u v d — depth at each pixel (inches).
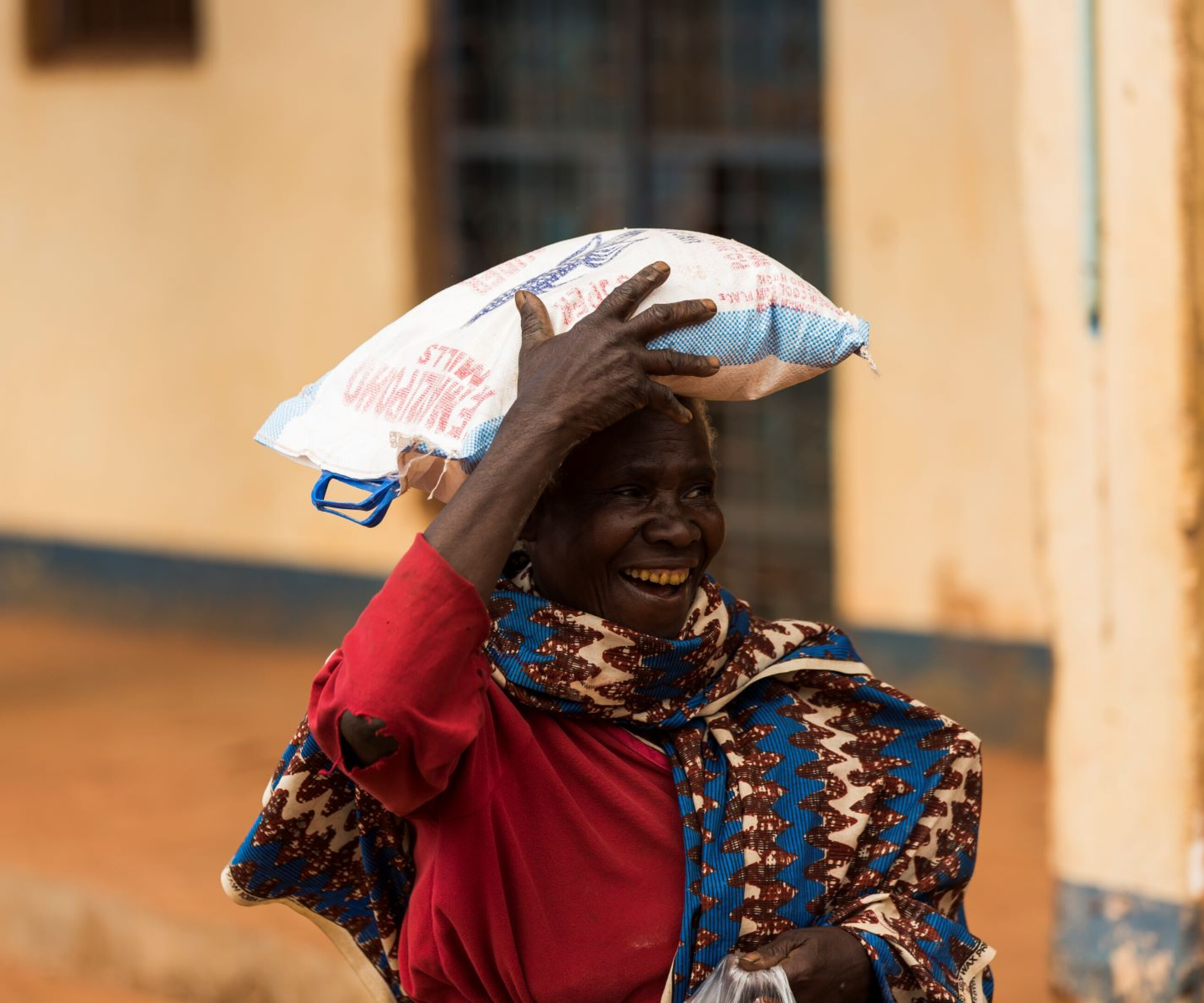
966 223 262.8
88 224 362.3
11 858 221.0
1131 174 145.6
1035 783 245.8
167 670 333.1
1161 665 149.1
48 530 377.1
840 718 78.9
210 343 350.0
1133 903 152.9
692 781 74.0
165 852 221.5
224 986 196.7
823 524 306.0
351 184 329.7
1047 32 148.9
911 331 270.2
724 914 72.8
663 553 73.4
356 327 332.8
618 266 73.6
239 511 349.7
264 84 335.9
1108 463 150.1
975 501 266.2
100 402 366.6
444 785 68.7
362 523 77.8
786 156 301.0
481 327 73.0
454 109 324.2
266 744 276.2
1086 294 149.4
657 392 69.2
